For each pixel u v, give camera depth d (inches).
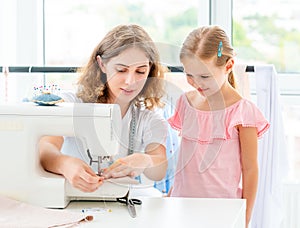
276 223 81.7
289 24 99.0
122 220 52.5
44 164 60.2
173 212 55.2
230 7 99.1
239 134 72.1
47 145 61.7
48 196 57.4
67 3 101.7
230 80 78.5
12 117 57.2
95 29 101.3
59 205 57.4
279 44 99.3
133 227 50.2
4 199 56.9
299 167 97.0
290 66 99.5
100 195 58.0
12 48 100.3
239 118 70.7
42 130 57.5
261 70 80.5
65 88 96.5
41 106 57.3
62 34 102.2
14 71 82.9
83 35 101.6
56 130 57.2
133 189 66.8
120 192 57.9
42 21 101.9
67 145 65.7
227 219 52.7
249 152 71.4
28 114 57.1
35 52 100.8
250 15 99.6
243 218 58.8
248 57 100.0
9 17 99.5
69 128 56.9
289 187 91.0
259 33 99.7
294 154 97.0
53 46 102.4
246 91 81.7
